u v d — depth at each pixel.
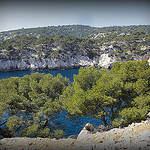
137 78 16.25
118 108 15.52
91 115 14.82
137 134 7.89
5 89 19.70
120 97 15.29
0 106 14.48
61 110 16.70
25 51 122.56
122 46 136.75
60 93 19.48
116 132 9.17
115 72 19.36
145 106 12.24
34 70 118.31
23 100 16.67
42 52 124.81
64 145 8.47
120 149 6.83
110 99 12.66
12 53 118.56
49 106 15.99
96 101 13.44
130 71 17.09
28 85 21.12
